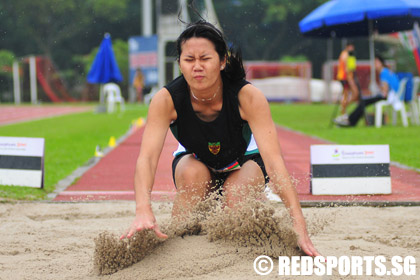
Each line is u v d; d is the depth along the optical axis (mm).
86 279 4824
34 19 70375
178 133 5492
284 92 57594
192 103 5273
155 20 78312
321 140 18453
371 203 8398
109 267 4934
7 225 7082
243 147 5629
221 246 5176
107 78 37062
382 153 9406
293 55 72312
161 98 5242
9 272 5027
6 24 69688
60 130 23844
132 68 59438
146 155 5125
